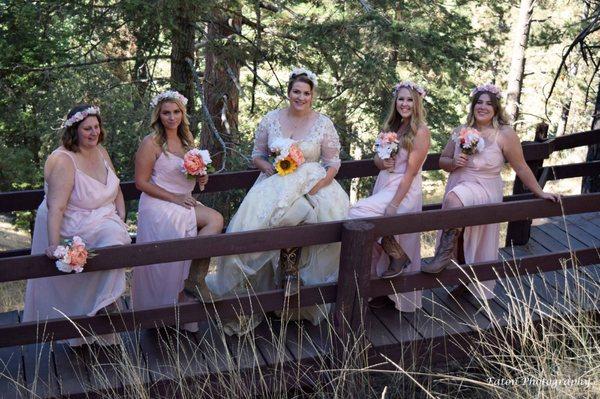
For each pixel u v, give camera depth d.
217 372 4.36
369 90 12.47
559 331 4.96
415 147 4.87
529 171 5.00
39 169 12.29
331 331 4.71
